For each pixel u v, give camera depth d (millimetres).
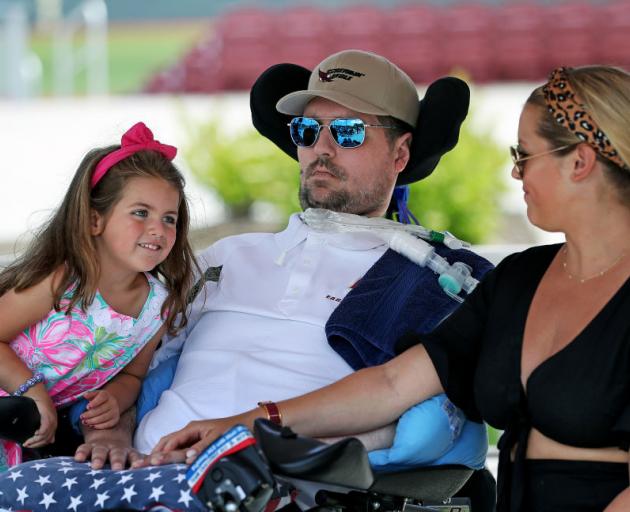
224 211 10945
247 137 11102
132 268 3100
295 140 3543
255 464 2350
